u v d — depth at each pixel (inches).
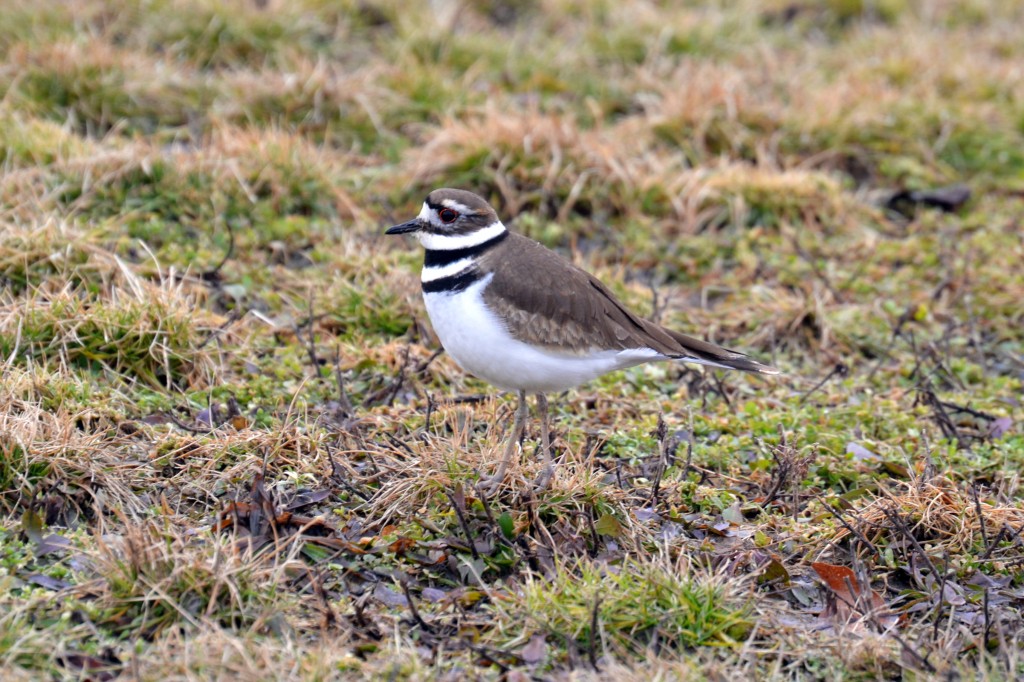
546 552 369.4
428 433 423.2
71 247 505.0
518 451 411.5
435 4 802.8
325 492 395.9
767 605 359.6
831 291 579.8
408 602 340.8
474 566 365.4
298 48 730.8
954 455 446.6
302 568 355.6
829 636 345.4
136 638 324.8
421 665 323.3
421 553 370.6
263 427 440.5
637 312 550.3
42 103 637.9
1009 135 709.3
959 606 363.6
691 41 783.7
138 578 333.4
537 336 388.2
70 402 421.1
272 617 334.0
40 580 342.6
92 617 329.4
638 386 501.7
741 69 768.9
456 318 392.5
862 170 690.2
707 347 418.6
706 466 437.7
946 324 567.2
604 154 639.8
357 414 453.4
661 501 405.7
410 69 709.3
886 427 472.7
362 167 644.7
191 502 391.5
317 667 309.1
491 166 633.6
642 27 790.5
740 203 633.0
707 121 682.8
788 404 486.6
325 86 673.6
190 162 587.8
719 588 346.3
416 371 483.8
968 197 667.4
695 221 629.3
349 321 522.3
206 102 668.7
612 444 446.0
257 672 306.2
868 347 548.4
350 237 574.2
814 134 696.4
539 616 339.6
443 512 386.6
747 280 594.9
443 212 394.3
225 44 713.6
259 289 538.3
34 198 542.3
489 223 398.6
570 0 821.2
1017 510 402.3
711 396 497.7
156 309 466.9
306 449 424.2
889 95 721.6
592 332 396.5
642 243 608.7
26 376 420.2
